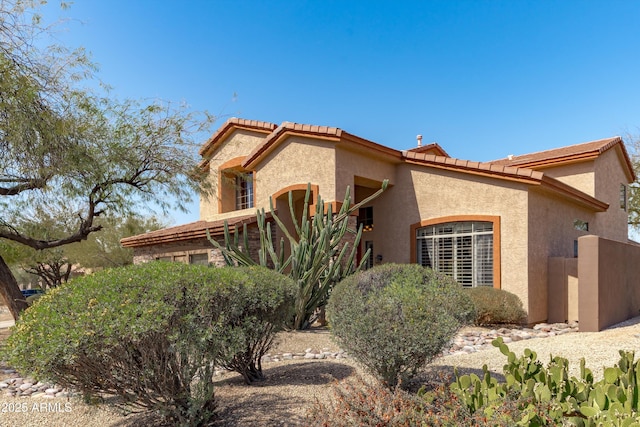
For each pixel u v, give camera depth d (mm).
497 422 3277
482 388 4016
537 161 21797
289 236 13586
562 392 4004
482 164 14922
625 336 10625
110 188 15469
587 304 12469
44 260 32781
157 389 5164
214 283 5434
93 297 4801
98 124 15117
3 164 12789
